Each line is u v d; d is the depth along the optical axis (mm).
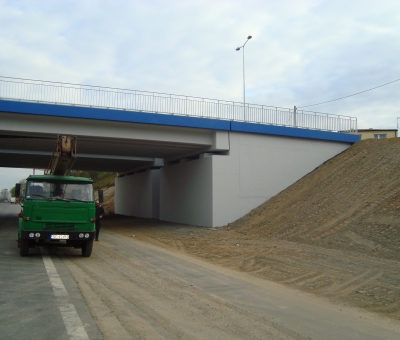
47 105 19000
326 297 8523
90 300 7410
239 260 13062
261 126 23172
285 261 12336
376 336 6094
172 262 12695
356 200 17406
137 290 8461
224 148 22453
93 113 19750
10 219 34000
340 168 22719
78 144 23609
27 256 12852
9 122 19156
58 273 10094
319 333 6105
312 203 19422
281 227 18094
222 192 22203
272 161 23719
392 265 10859
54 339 5340
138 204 36812
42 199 12484
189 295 8195
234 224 21625
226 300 7926
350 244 13562
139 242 18250
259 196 23203
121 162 33875
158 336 5582
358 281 9625
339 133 25781
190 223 24875
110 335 5539
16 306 6898
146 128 21453
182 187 26328
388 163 20047
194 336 5648
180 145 23406
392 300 8102
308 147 25000
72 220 12422
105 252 14594
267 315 6965
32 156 30219
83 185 13078
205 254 14547
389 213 14617
